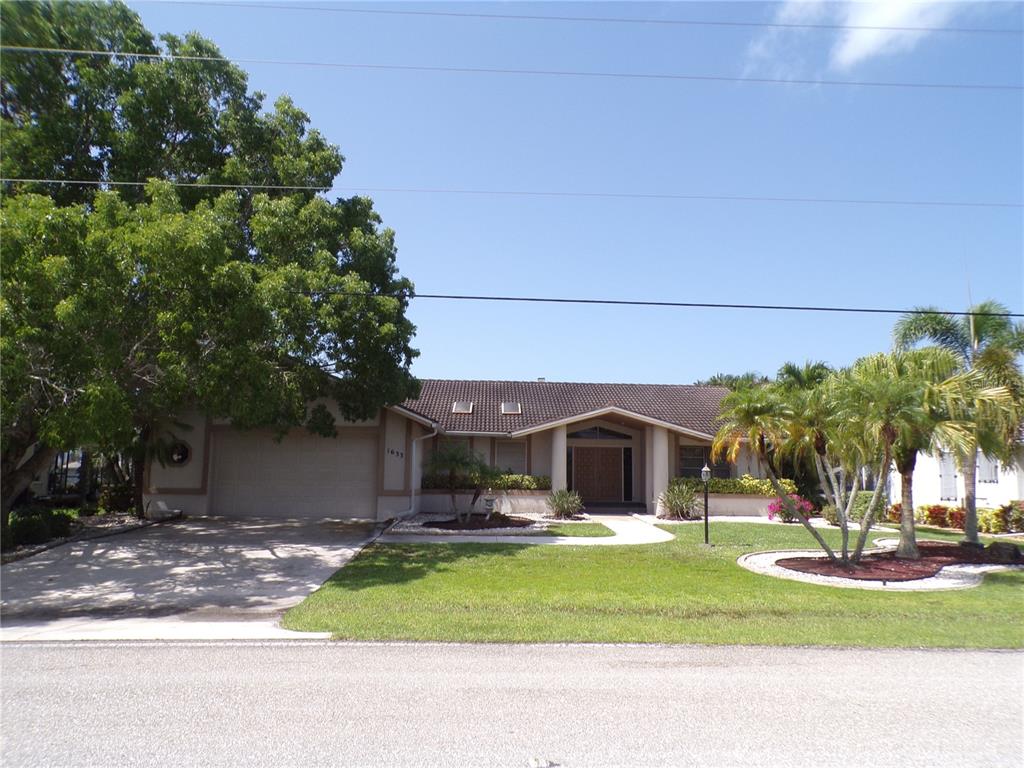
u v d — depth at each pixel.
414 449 21.83
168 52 16.06
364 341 16.09
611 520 22.23
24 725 5.38
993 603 10.73
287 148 17.30
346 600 10.48
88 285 10.79
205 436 21.30
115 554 14.51
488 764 4.67
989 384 16.53
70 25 14.48
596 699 6.11
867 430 13.24
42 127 13.86
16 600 10.71
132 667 7.14
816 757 4.83
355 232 17.14
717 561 14.38
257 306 12.42
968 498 17.09
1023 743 5.13
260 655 7.65
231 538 16.91
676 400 28.64
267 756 4.78
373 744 5.01
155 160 15.47
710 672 7.03
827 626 9.11
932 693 6.36
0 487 14.21
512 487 23.77
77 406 11.11
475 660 7.46
